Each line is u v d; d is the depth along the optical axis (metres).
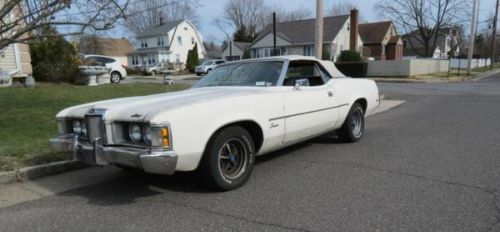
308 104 5.19
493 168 4.80
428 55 51.78
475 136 6.81
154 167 3.58
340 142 6.50
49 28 7.14
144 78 31.59
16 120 7.81
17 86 12.52
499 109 10.40
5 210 3.90
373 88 7.02
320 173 4.80
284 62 5.25
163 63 46.66
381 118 9.51
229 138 4.15
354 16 43.69
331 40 42.22
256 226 3.36
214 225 3.40
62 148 4.38
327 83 5.88
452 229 3.17
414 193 4.00
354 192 4.09
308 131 5.32
